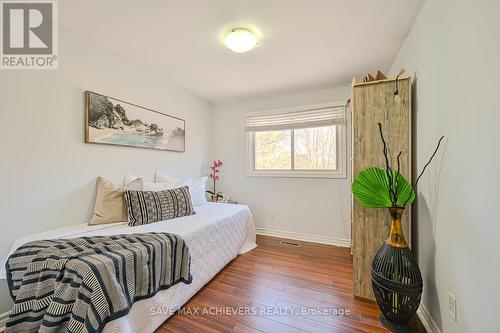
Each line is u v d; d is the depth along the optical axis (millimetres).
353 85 1781
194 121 3281
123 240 1399
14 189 1485
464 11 1027
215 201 3316
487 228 881
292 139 3275
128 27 1730
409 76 1629
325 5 1492
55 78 1696
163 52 2113
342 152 2936
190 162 3201
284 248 2826
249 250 2736
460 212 1066
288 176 3254
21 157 1519
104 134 2020
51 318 1001
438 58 1283
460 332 1064
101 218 1835
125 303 1124
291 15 1593
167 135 2748
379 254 1463
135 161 2344
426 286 1457
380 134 1684
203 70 2494
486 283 885
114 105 2105
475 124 953
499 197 817
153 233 1564
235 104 3617
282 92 3201
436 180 1312
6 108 1457
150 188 2248
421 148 1539
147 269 1298
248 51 2090
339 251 2727
